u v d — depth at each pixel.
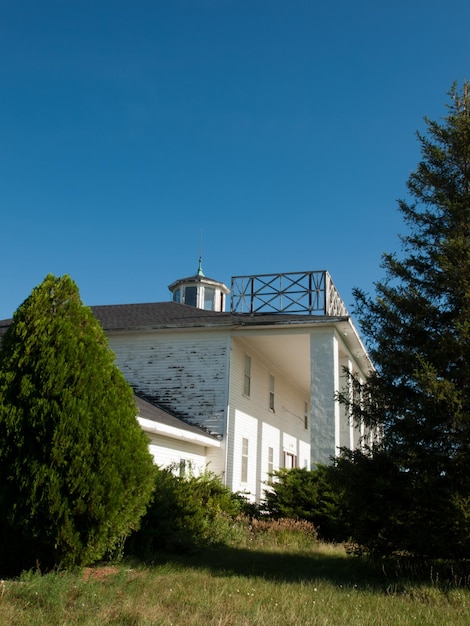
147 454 8.66
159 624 5.56
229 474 17.38
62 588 6.36
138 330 18.86
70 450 7.62
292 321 17.58
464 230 9.95
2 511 7.52
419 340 9.77
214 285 27.92
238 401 19.03
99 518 7.64
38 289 8.62
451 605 7.22
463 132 10.27
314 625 5.87
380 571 9.66
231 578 8.41
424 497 8.73
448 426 8.95
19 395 7.82
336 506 14.94
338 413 17.58
